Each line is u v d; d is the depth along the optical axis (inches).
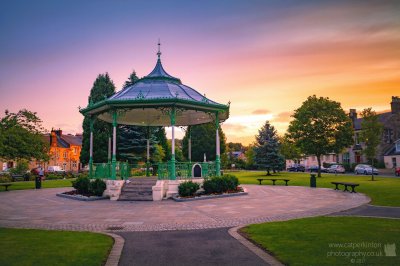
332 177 1609.3
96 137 1713.8
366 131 1534.2
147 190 793.6
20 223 480.4
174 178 802.2
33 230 420.5
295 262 273.3
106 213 571.8
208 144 2731.3
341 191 941.2
